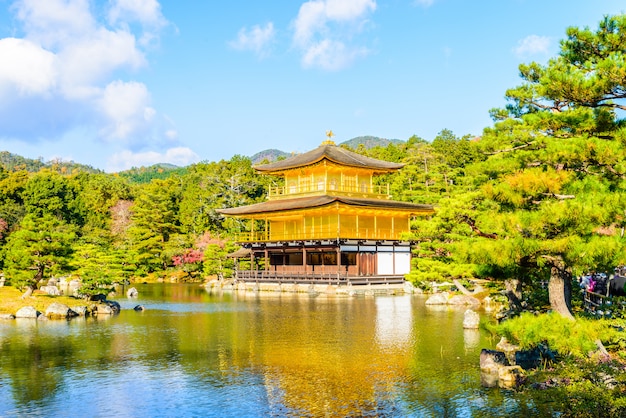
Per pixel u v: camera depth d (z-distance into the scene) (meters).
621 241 16.03
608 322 17.30
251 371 26.70
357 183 88.00
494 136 25.53
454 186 94.06
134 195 140.88
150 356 30.23
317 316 46.22
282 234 87.12
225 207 116.12
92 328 40.00
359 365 27.64
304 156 90.44
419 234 44.69
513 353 28.86
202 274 98.69
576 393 16.94
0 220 95.44
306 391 23.34
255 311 50.53
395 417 20.16
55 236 48.50
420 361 28.33
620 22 17.72
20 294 51.75
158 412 21.02
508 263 18.20
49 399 22.62
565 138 21.36
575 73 18.22
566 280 21.77
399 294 69.06
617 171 18.08
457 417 20.09
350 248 75.75
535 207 20.53
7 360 29.33
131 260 91.75
